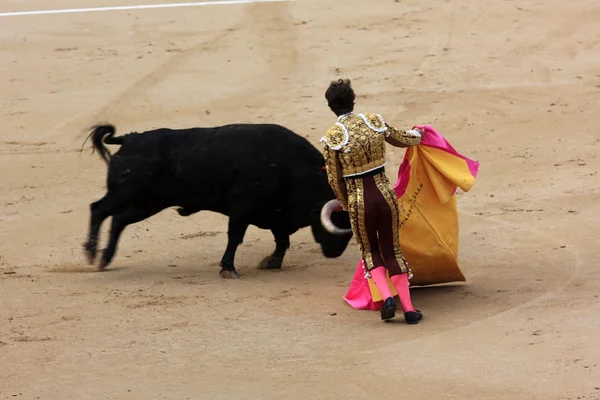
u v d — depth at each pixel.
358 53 58.84
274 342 22.19
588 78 53.47
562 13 64.19
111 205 29.61
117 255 31.94
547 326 22.12
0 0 74.19
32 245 33.56
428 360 20.48
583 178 38.56
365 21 64.50
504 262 28.50
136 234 34.56
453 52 58.41
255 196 28.03
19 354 21.89
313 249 32.16
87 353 21.84
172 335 22.94
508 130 46.47
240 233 28.50
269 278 28.33
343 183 23.25
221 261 28.59
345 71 56.19
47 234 34.94
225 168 28.12
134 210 29.70
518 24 62.59
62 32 65.44
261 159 27.97
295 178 27.92
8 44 63.34
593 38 59.66
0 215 37.59
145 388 19.61
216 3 70.31
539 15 64.06
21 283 28.34
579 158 41.59
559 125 46.69
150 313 24.83
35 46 62.81
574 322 22.28
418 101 51.38
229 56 59.47
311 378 19.81
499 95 51.69
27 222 36.59
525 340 21.28
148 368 20.77
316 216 27.97
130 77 56.78
